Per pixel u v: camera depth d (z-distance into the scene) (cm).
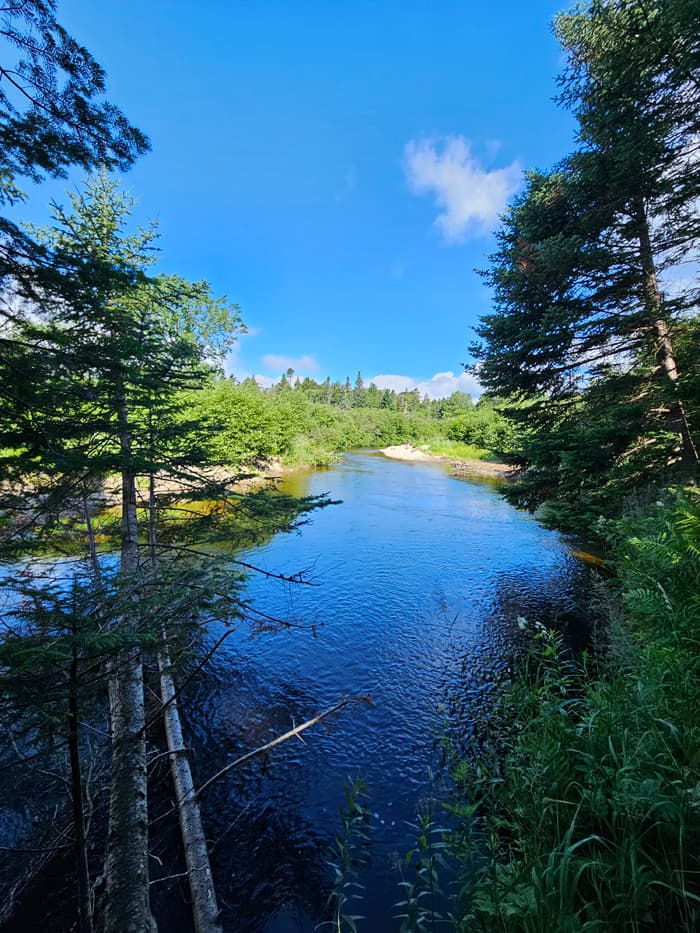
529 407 1106
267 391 5409
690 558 375
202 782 488
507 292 1051
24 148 284
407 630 845
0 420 367
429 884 232
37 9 232
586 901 205
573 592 991
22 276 312
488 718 561
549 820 245
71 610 229
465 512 1856
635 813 207
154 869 388
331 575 1130
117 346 405
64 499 554
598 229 876
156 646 298
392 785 470
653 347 875
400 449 5372
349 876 371
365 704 618
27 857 398
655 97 671
